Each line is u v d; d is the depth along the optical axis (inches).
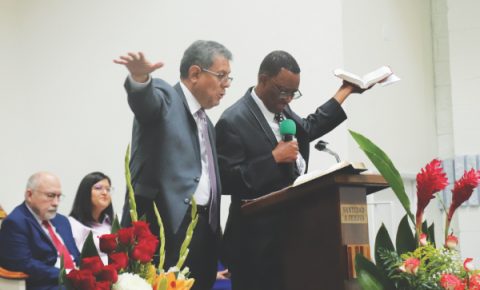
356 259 100.7
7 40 268.1
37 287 176.4
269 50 273.9
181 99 123.9
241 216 133.5
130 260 86.4
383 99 319.6
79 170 264.8
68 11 271.9
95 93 268.1
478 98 344.8
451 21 350.3
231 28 272.7
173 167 118.3
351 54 294.7
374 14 315.6
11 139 263.9
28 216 184.7
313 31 277.7
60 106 268.4
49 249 183.0
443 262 101.9
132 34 269.9
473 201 335.3
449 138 352.5
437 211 343.9
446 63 354.6
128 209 121.2
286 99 139.6
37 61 270.4
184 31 270.5
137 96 114.0
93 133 266.2
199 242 120.3
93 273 82.0
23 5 272.4
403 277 100.4
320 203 110.9
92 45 269.9
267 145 137.6
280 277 121.2
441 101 354.9
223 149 137.3
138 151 121.4
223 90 127.7
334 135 277.0
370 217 310.5
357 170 107.0
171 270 89.5
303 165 143.9
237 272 133.1
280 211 119.3
